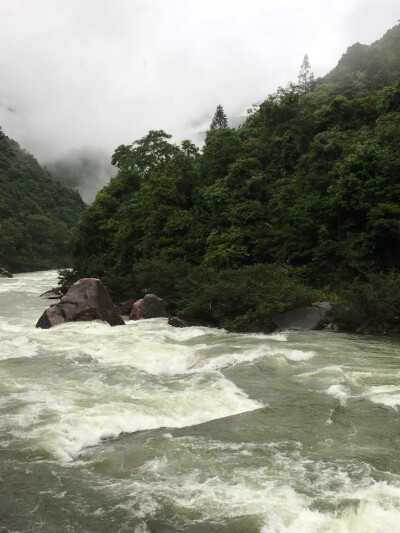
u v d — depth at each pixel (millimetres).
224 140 44438
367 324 22000
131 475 8578
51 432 10211
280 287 23828
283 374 14578
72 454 9461
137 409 11570
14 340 19422
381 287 22516
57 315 24000
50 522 7227
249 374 14586
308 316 22703
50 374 14711
